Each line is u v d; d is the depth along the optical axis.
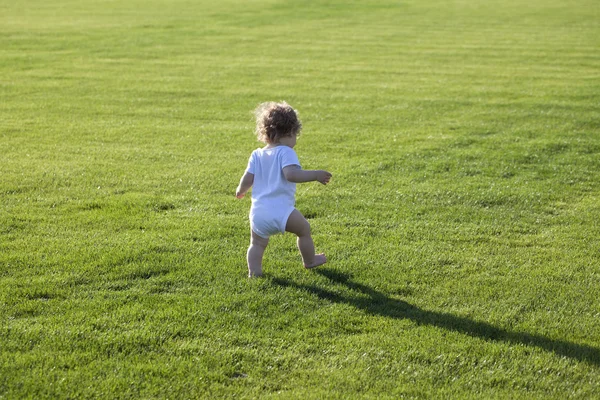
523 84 15.18
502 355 3.93
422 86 14.88
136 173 7.85
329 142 9.69
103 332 4.09
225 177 7.76
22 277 4.85
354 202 6.89
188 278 4.91
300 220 4.86
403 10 33.25
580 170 8.28
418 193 7.24
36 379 3.56
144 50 19.89
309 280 4.91
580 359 3.91
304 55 19.50
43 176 7.61
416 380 3.67
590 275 5.13
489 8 34.38
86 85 14.30
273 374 3.71
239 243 5.65
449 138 9.95
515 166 8.41
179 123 10.92
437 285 4.91
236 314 4.36
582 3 36.59
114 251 5.38
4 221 6.08
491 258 5.45
